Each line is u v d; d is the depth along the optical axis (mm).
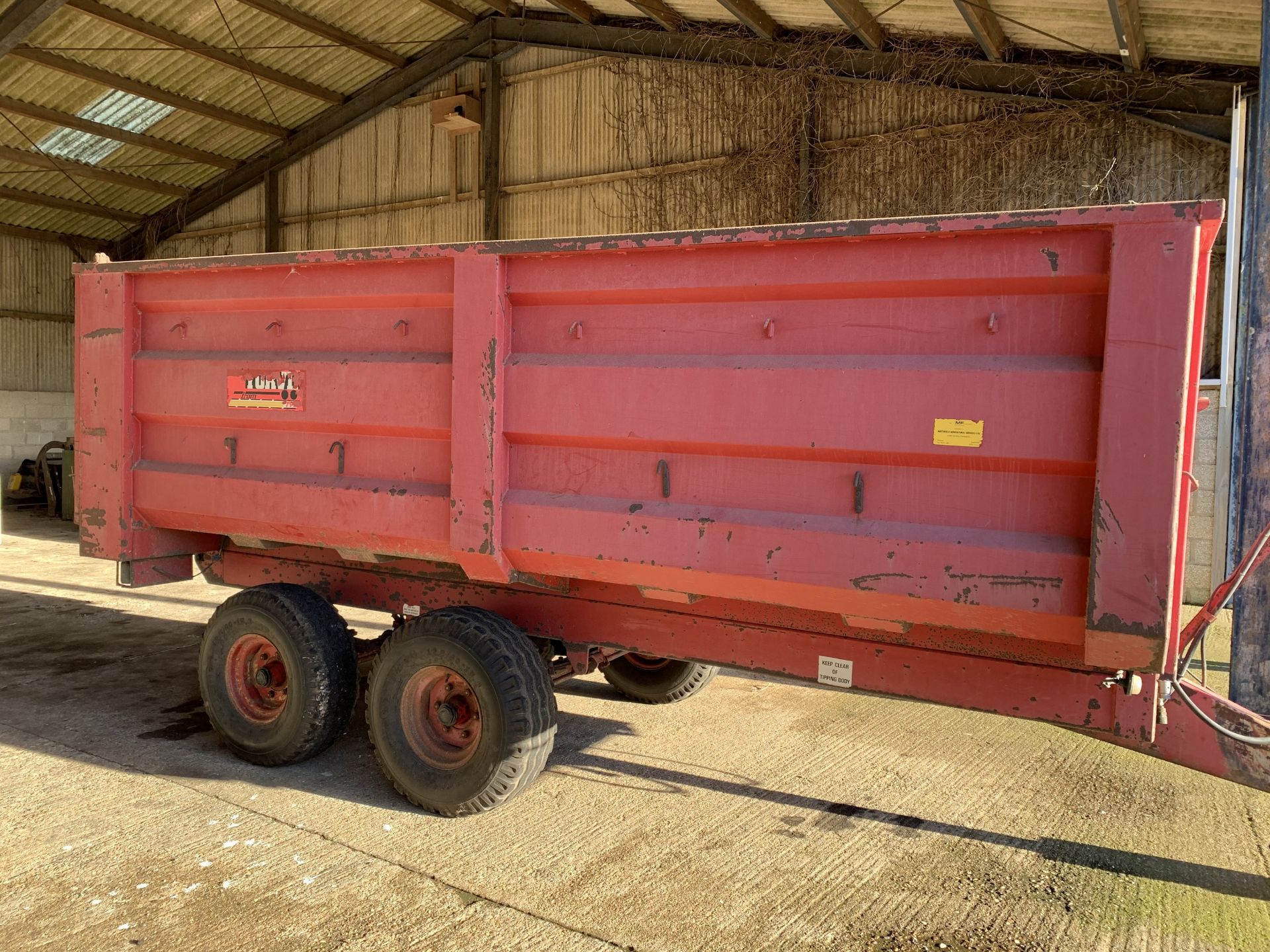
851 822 3703
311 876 3178
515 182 13523
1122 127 9102
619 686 5250
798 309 2980
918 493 2836
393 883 3135
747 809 3805
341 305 3824
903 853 3438
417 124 14445
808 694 5465
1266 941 2877
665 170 12062
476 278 3383
